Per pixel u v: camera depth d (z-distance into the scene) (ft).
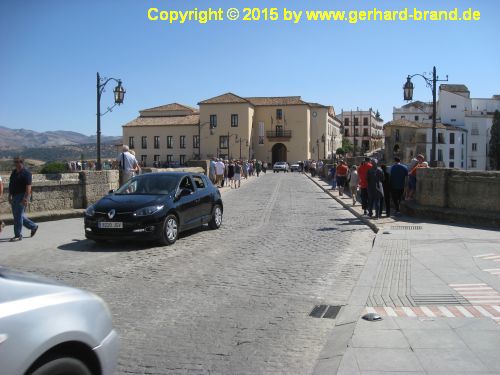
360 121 457.68
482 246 32.40
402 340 15.79
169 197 36.86
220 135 305.94
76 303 9.80
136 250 33.94
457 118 282.77
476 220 42.52
